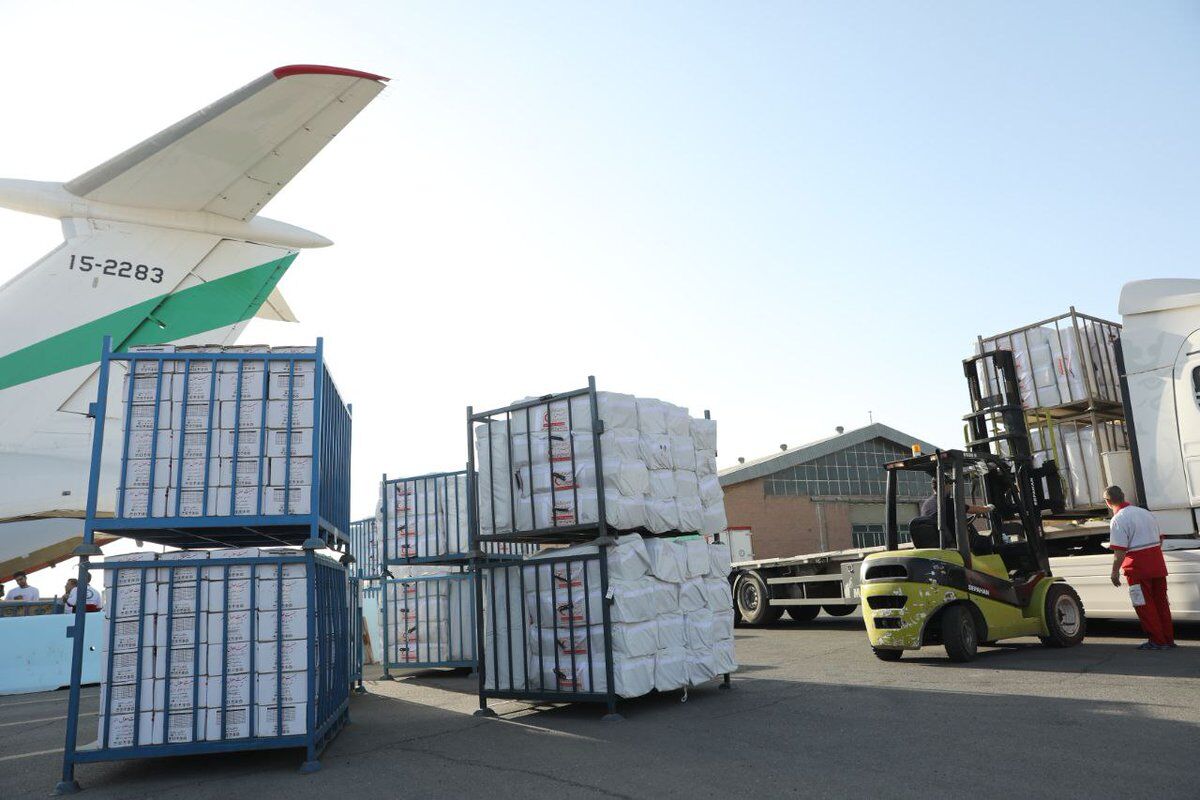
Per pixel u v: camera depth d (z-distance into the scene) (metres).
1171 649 8.91
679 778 4.63
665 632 7.36
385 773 5.21
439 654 11.66
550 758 5.35
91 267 9.30
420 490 12.06
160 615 5.59
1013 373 10.88
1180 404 9.82
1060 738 5.07
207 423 5.88
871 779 4.38
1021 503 10.34
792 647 11.79
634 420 7.53
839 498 33.19
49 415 9.04
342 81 7.91
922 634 8.95
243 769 5.58
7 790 5.32
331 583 6.66
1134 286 10.33
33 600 14.68
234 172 9.16
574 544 8.07
